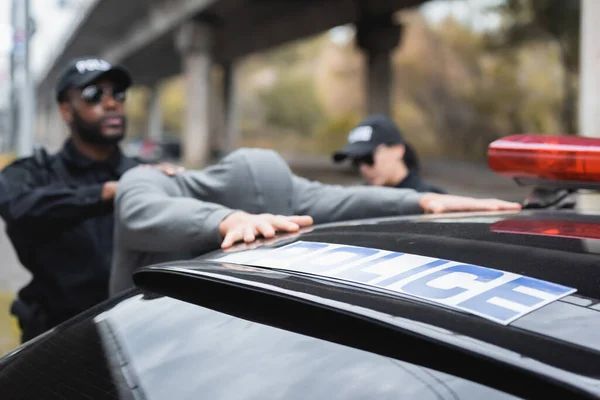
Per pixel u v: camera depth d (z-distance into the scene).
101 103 2.45
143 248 1.50
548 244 1.08
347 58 40.91
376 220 1.45
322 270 1.03
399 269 0.99
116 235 1.62
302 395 0.82
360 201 1.74
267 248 1.21
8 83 12.71
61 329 1.22
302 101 52.16
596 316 0.81
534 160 1.33
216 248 1.41
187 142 26.27
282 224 1.36
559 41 23.42
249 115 53.12
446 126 32.84
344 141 41.56
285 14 24.11
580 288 0.89
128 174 1.64
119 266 1.64
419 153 33.72
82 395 0.97
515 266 0.97
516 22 24.55
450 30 31.31
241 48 30.16
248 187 1.58
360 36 22.23
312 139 46.78
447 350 0.78
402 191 1.76
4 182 2.25
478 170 23.23
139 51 33.31
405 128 34.50
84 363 1.05
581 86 5.08
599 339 0.76
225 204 1.60
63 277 2.22
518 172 1.38
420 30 32.12
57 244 2.20
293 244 1.21
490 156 1.41
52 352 1.13
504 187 17.67
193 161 26.03
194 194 1.64
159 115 45.62
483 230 1.21
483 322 0.80
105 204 2.13
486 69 30.33
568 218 1.34
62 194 2.10
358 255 1.08
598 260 0.98
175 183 1.65
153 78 42.75
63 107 2.50
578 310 0.82
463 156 32.09
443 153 33.06
